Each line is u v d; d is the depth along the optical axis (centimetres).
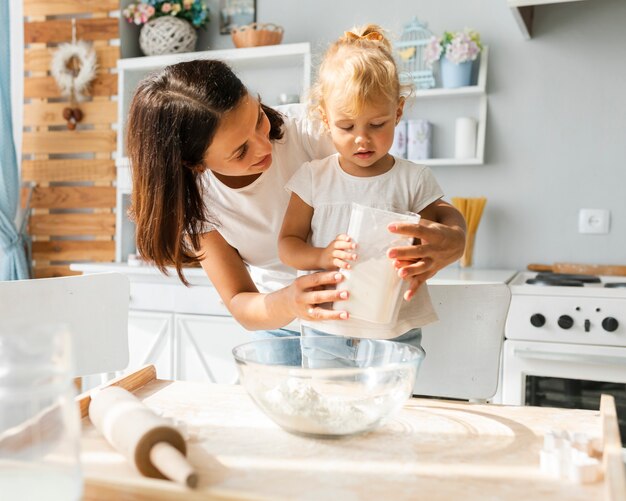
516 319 195
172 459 62
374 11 272
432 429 81
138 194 112
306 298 98
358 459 70
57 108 299
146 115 108
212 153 107
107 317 139
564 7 248
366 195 123
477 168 261
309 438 77
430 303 121
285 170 135
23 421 51
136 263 259
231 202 135
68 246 300
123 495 62
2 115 277
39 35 300
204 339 241
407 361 82
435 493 62
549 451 68
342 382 76
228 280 130
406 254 92
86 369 136
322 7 280
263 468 67
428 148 257
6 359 51
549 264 254
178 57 272
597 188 248
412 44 257
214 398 94
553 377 193
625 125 244
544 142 253
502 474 67
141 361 249
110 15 292
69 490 51
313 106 131
